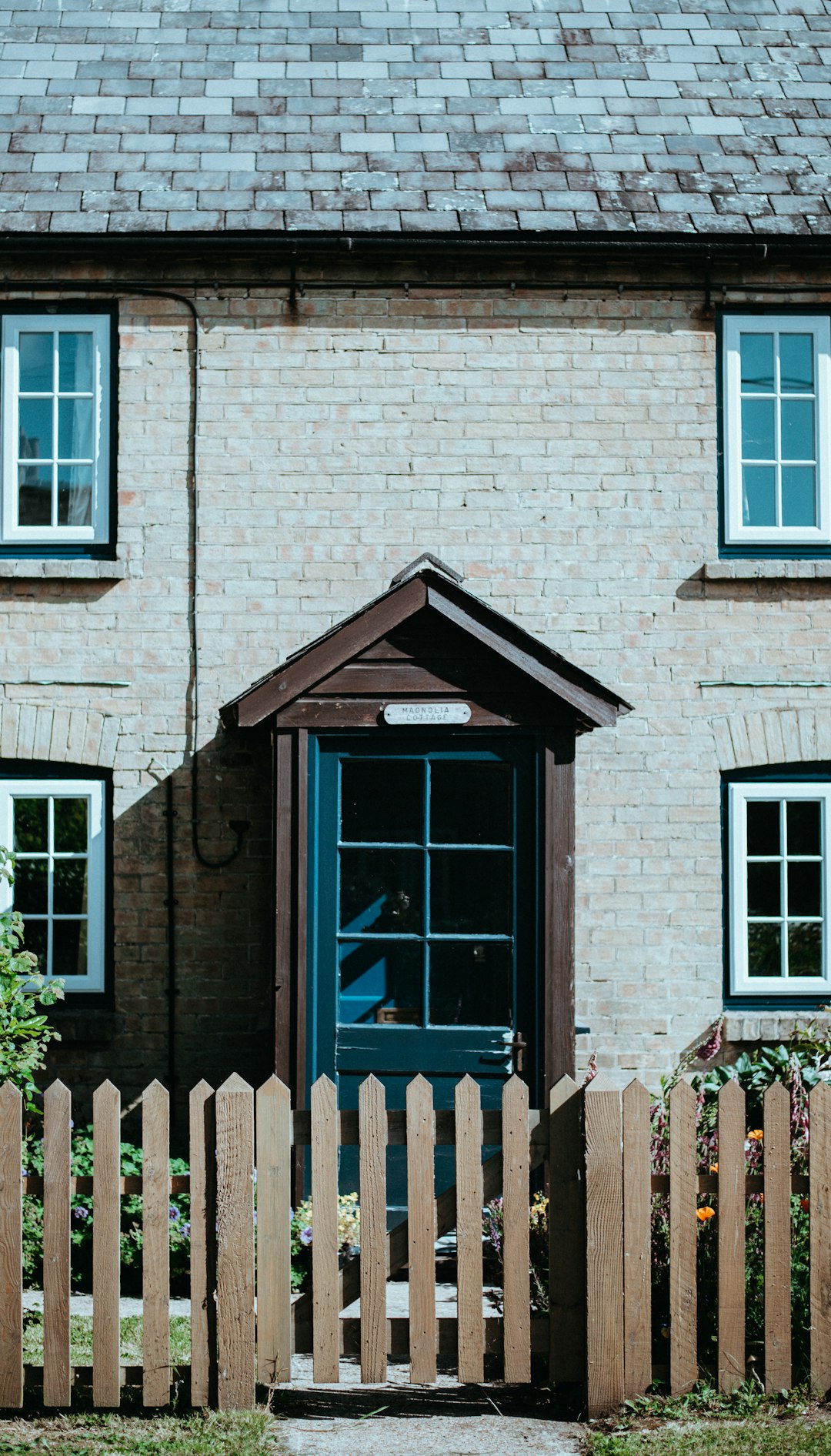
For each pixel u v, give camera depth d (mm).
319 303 8750
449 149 9055
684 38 9914
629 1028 8562
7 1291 5082
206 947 8500
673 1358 5148
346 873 7508
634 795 8656
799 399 8969
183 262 8727
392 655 7418
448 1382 5496
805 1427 4938
